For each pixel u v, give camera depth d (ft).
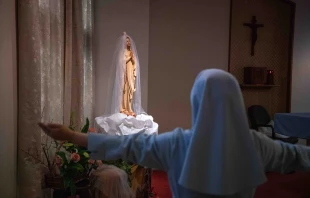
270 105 16.05
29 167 6.22
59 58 7.91
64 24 8.67
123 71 9.82
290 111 16.15
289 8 15.88
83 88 9.81
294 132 9.50
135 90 10.16
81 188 6.54
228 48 14.76
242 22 15.16
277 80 16.07
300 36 16.10
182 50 14.17
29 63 6.16
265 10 15.52
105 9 11.68
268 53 15.79
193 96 2.85
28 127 6.20
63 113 8.68
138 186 8.81
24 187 6.22
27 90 6.17
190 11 14.16
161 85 14.06
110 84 10.62
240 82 15.31
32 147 6.26
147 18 12.17
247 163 2.62
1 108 5.75
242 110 2.66
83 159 6.50
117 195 7.06
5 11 5.77
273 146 3.09
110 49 11.71
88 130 7.17
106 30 11.69
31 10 6.11
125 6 11.90
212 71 2.77
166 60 14.05
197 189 2.52
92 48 11.10
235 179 2.56
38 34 6.33
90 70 10.86
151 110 14.02
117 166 7.97
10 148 6.02
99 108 11.63
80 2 9.41
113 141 3.01
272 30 15.74
